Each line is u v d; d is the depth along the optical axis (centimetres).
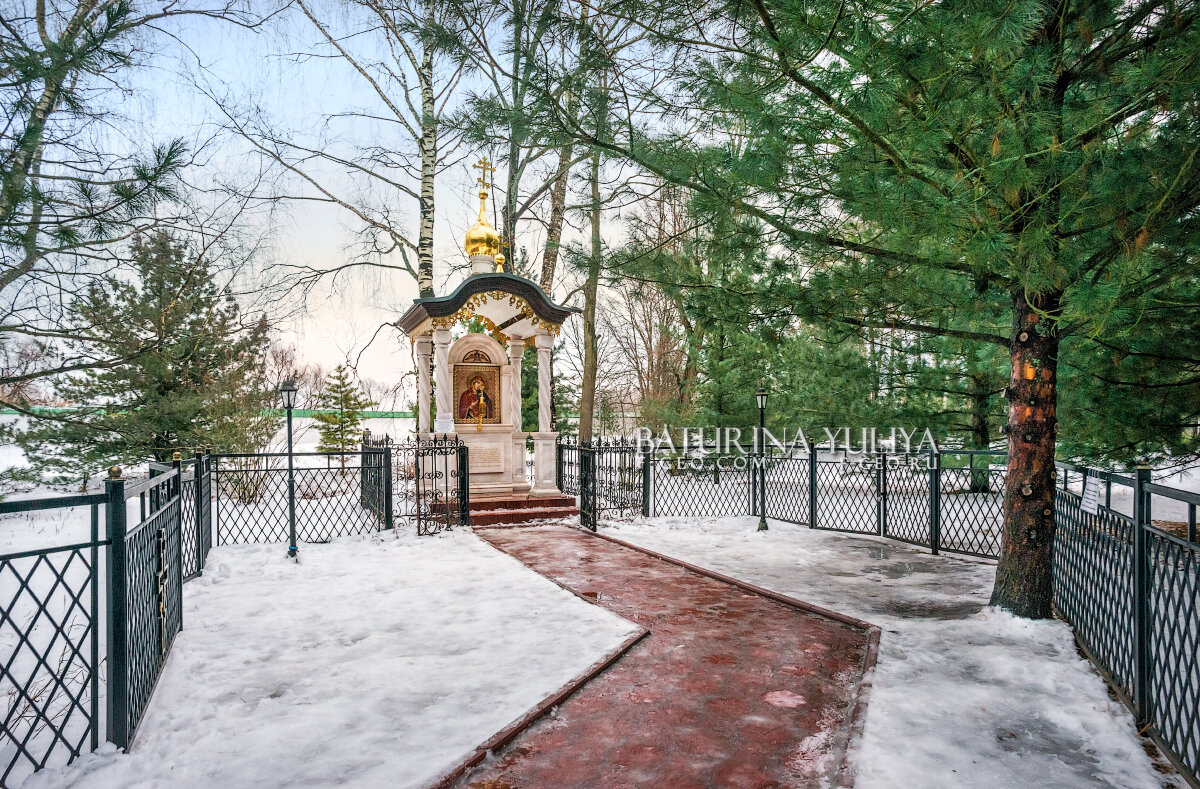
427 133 1558
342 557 883
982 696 423
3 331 904
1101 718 388
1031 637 539
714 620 608
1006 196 429
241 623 589
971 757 345
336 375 2308
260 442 1515
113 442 1257
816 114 512
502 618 599
